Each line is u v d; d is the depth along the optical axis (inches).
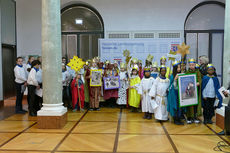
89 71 276.1
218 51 375.6
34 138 167.3
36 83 234.8
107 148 146.9
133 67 251.3
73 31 390.6
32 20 375.6
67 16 390.6
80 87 266.5
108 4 370.6
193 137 168.1
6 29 327.9
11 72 355.3
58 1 197.9
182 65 199.8
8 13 334.0
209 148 146.0
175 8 364.5
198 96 206.2
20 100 256.5
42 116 191.8
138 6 367.9
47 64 193.6
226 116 159.3
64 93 275.9
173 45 356.2
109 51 365.4
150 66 285.1
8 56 347.6
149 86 225.3
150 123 209.8
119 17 371.2
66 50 391.5
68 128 193.3
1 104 296.5
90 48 389.7
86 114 249.1
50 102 194.4
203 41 375.9
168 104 205.0
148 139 164.1
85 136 171.6
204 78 205.0
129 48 362.6
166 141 159.5
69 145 152.9
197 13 373.1
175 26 366.0
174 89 200.7
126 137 168.9
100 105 299.3
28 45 377.7
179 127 195.5
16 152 141.1
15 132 182.2
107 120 221.1
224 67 196.2
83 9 387.5
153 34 368.8
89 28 388.2
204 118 209.9
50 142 158.7
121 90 280.1
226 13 195.3
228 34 192.1
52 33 193.6
